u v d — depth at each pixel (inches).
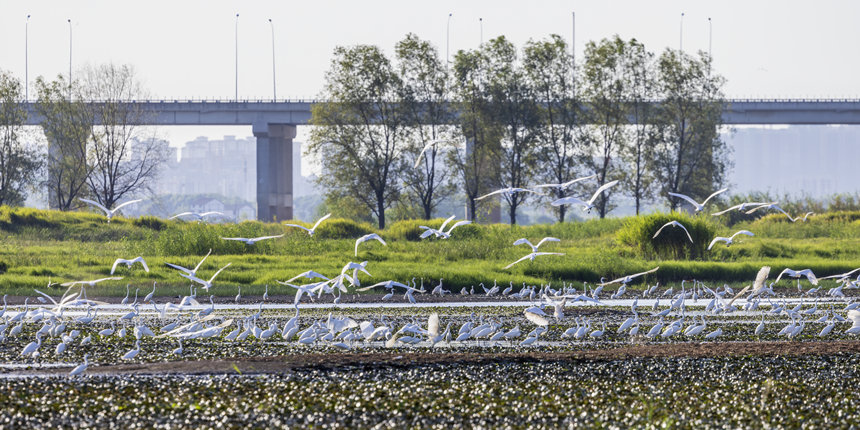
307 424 847.1
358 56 4190.5
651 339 1368.1
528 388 991.0
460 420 861.2
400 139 4242.1
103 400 925.8
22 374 1061.1
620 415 879.7
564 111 4195.4
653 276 2341.3
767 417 877.2
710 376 1059.3
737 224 3809.1
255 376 1045.8
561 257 2556.6
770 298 2054.6
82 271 2329.0
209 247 2768.2
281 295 2060.8
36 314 1492.4
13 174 4217.5
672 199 4252.0
